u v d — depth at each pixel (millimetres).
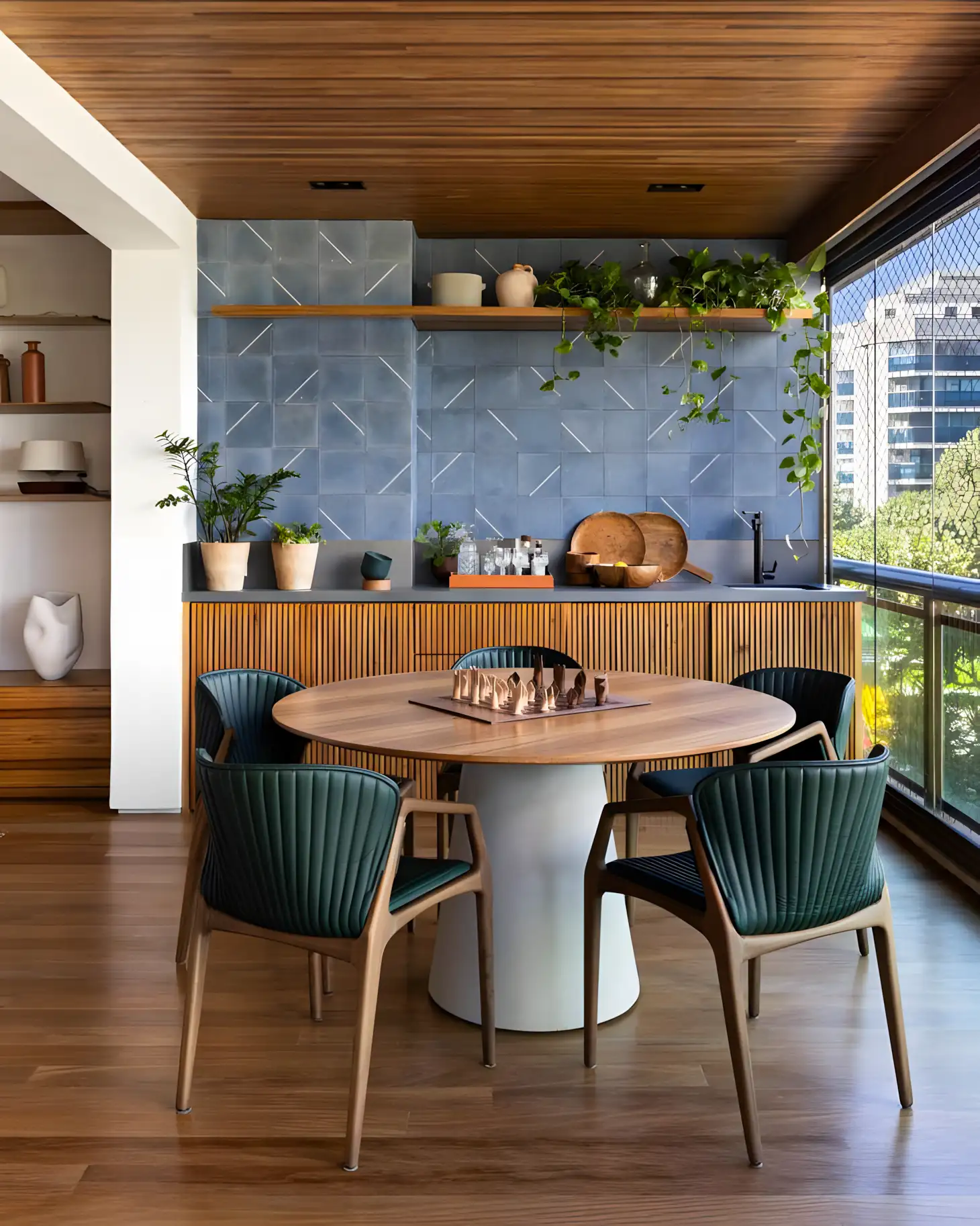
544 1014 2816
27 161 3664
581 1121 2369
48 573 5594
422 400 5531
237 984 3119
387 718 2857
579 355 5520
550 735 2619
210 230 5160
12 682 5203
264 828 2189
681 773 3494
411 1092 2496
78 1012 2922
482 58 3307
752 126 3904
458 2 2924
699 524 5562
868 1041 2750
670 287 5234
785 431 5543
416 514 5562
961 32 3117
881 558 4895
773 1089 2506
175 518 4918
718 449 5543
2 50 3131
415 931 3553
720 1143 2279
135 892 3867
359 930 2227
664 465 5547
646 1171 2178
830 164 4336
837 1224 2008
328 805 2170
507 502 5555
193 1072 2529
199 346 5234
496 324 5312
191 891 3252
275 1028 2834
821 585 5531
